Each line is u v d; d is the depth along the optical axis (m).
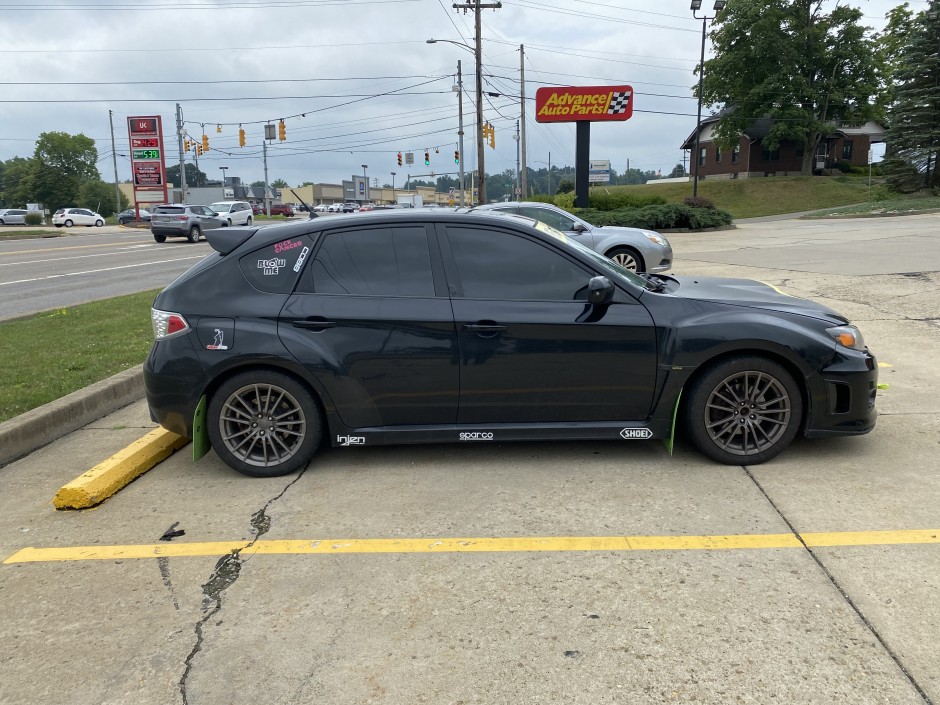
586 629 2.82
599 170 78.31
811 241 18.59
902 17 49.59
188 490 4.31
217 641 2.83
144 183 50.31
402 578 3.24
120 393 6.18
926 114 39.44
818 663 2.57
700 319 4.25
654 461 4.50
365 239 4.43
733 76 49.94
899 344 7.21
